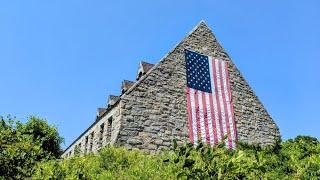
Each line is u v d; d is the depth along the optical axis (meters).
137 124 19.69
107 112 23.12
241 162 6.08
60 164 9.63
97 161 13.15
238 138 22.75
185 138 20.77
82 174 9.62
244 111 24.17
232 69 25.30
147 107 20.44
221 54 25.34
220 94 23.52
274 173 6.90
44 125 23.94
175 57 23.05
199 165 6.02
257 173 6.44
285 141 8.20
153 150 19.48
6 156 8.19
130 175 11.15
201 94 22.70
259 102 25.33
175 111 21.27
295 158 7.12
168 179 9.95
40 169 9.05
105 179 10.98
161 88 21.45
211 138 21.59
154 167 11.33
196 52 24.19
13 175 8.26
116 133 19.27
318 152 7.41
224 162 6.00
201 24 25.77
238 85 24.94
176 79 22.30
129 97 20.19
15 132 8.85
